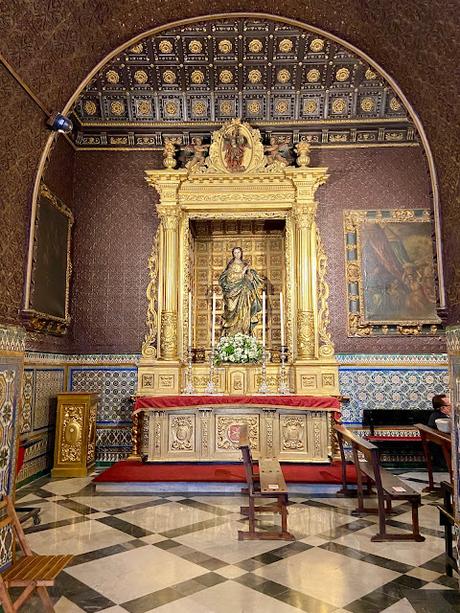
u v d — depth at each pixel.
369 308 8.77
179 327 8.80
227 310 9.20
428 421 7.67
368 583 3.73
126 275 9.00
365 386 8.62
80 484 7.07
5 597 2.83
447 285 3.58
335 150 9.25
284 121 9.22
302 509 5.74
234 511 5.68
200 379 8.72
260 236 9.87
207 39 8.03
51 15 3.28
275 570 3.98
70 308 8.88
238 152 8.98
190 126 9.23
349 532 4.92
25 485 6.97
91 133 9.25
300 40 8.02
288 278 8.95
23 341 3.83
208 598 3.49
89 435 7.87
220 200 8.97
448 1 2.98
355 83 8.73
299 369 8.38
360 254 8.92
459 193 3.33
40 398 7.61
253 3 3.90
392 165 9.13
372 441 7.84
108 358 8.79
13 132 3.44
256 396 7.43
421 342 8.70
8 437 3.55
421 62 3.47
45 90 3.64
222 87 8.86
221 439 7.45
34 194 3.86
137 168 9.29
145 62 8.41
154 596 3.53
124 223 9.13
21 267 3.74
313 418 7.45
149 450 7.41
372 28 3.72
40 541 4.68
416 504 4.68
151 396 7.66
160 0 3.80
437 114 3.52
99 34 3.81
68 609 3.33
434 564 4.10
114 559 4.22
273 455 7.39
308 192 8.86
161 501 6.12
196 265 9.84
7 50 3.09
